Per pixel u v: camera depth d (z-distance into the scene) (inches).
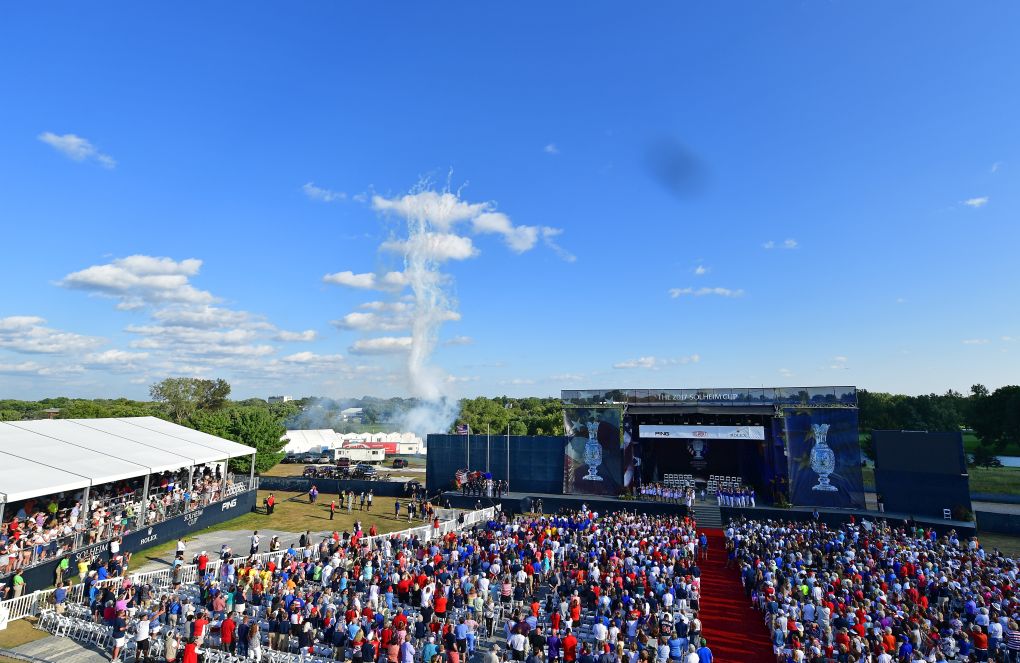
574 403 2175.2
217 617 828.0
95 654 772.6
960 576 1011.9
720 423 2106.3
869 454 3585.1
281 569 1084.5
